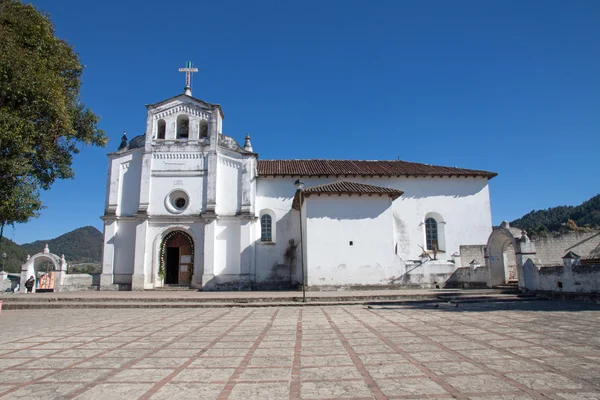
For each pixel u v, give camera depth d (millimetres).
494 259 22547
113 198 28141
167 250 28547
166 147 28609
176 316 14359
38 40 15516
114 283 27031
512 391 5219
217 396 5238
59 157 17719
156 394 5344
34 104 14664
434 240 30578
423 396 5098
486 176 31156
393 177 30547
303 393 5316
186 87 30297
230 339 9391
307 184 29719
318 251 24453
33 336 10180
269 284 28000
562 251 25969
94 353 7996
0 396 5328
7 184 14375
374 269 24531
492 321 11469
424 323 11367
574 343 8203
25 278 28125
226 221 27891
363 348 8086
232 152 28859
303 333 10078
